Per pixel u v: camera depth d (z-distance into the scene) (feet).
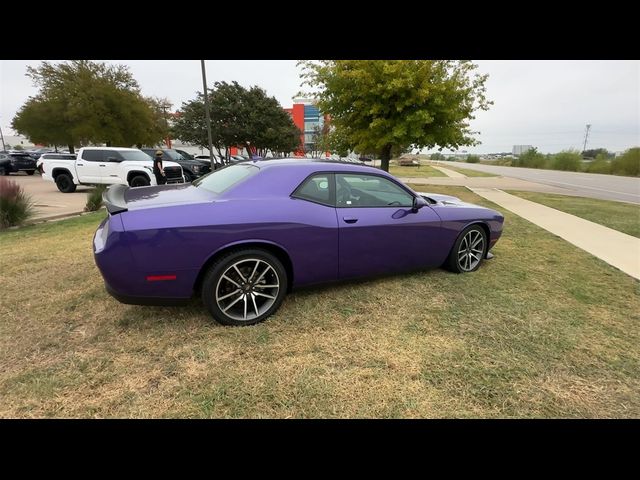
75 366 7.90
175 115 108.27
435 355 8.63
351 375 7.82
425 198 14.29
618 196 45.60
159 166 35.45
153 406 6.83
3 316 10.10
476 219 13.96
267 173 10.23
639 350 9.03
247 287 9.69
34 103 86.63
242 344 8.87
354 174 11.25
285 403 6.98
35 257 15.62
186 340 8.99
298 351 8.66
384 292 12.16
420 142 37.47
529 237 20.94
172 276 8.71
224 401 7.00
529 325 10.18
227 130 89.71
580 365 8.36
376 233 11.39
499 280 13.61
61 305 10.81
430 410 6.92
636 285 13.37
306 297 11.59
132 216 8.43
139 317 10.07
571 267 15.34
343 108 37.99
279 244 9.77
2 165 82.38
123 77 91.86
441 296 11.98
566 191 51.16
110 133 86.38
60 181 43.68
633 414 6.93
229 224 9.05
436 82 34.32
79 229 21.67
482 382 7.70
